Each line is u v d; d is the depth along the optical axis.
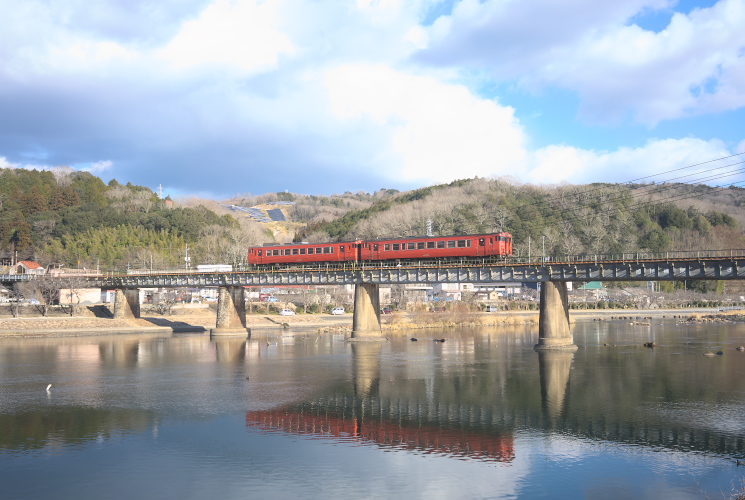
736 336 121.00
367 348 102.62
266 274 120.19
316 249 115.69
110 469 37.69
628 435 45.22
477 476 36.56
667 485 35.03
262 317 157.50
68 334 126.19
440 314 155.62
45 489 34.34
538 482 35.50
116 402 56.84
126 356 91.75
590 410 53.22
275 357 90.56
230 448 42.03
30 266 175.75
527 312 186.50
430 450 41.66
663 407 54.22
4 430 46.62
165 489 34.38
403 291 188.12
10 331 121.12
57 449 41.81
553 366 79.25
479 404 55.84
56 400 57.75
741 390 62.00
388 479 36.03
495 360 85.81
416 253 105.50
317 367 79.69
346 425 48.28
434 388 63.91
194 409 53.88
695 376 70.44
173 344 110.19
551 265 92.81
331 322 160.75
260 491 34.12
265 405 55.59
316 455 40.53
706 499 32.91
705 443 43.12
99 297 159.00
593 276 90.06
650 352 93.81
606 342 109.62
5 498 33.03
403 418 50.53
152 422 49.12
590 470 37.62
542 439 44.25
